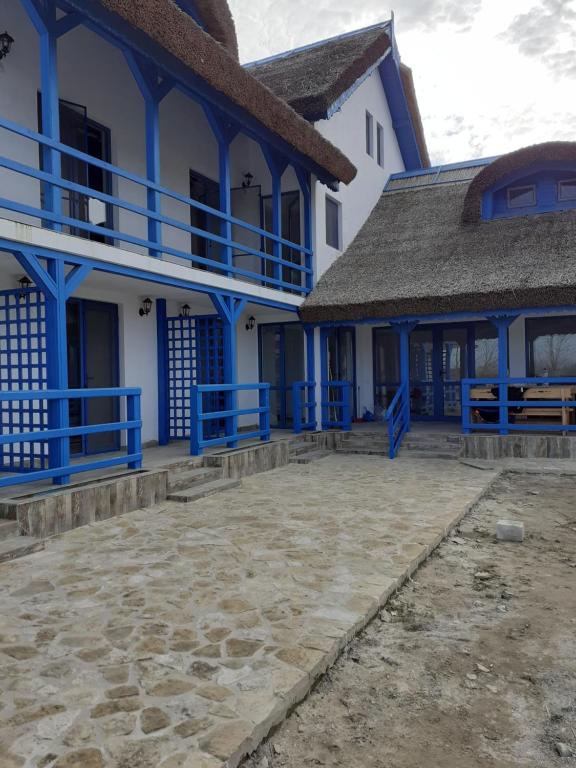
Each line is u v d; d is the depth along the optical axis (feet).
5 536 18.61
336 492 28.14
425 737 9.82
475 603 15.44
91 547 19.17
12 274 27.27
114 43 25.38
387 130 60.39
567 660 12.37
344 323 43.14
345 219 50.37
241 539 20.12
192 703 10.12
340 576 16.44
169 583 15.94
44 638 12.66
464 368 49.29
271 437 40.34
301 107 42.42
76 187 23.25
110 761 8.64
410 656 12.59
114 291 33.68
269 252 46.39
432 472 33.91
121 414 34.53
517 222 45.57
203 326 37.29
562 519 24.17
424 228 49.49
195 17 35.47
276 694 10.39
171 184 38.27
